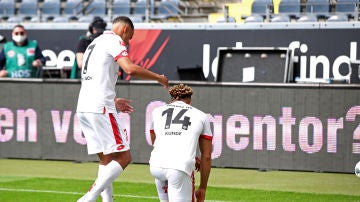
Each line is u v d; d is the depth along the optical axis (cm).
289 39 4153
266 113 3400
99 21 3806
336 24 4072
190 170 1891
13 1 5584
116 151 2212
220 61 4181
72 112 3719
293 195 2736
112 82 2238
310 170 3362
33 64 4172
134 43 4450
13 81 3822
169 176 1883
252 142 3434
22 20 5394
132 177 3234
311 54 4122
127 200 2647
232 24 4250
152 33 4416
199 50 4312
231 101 3456
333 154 3322
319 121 3325
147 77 2136
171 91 2017
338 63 4078
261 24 4200
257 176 3247
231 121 3462
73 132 3731
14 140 3853
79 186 2977
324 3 4666
